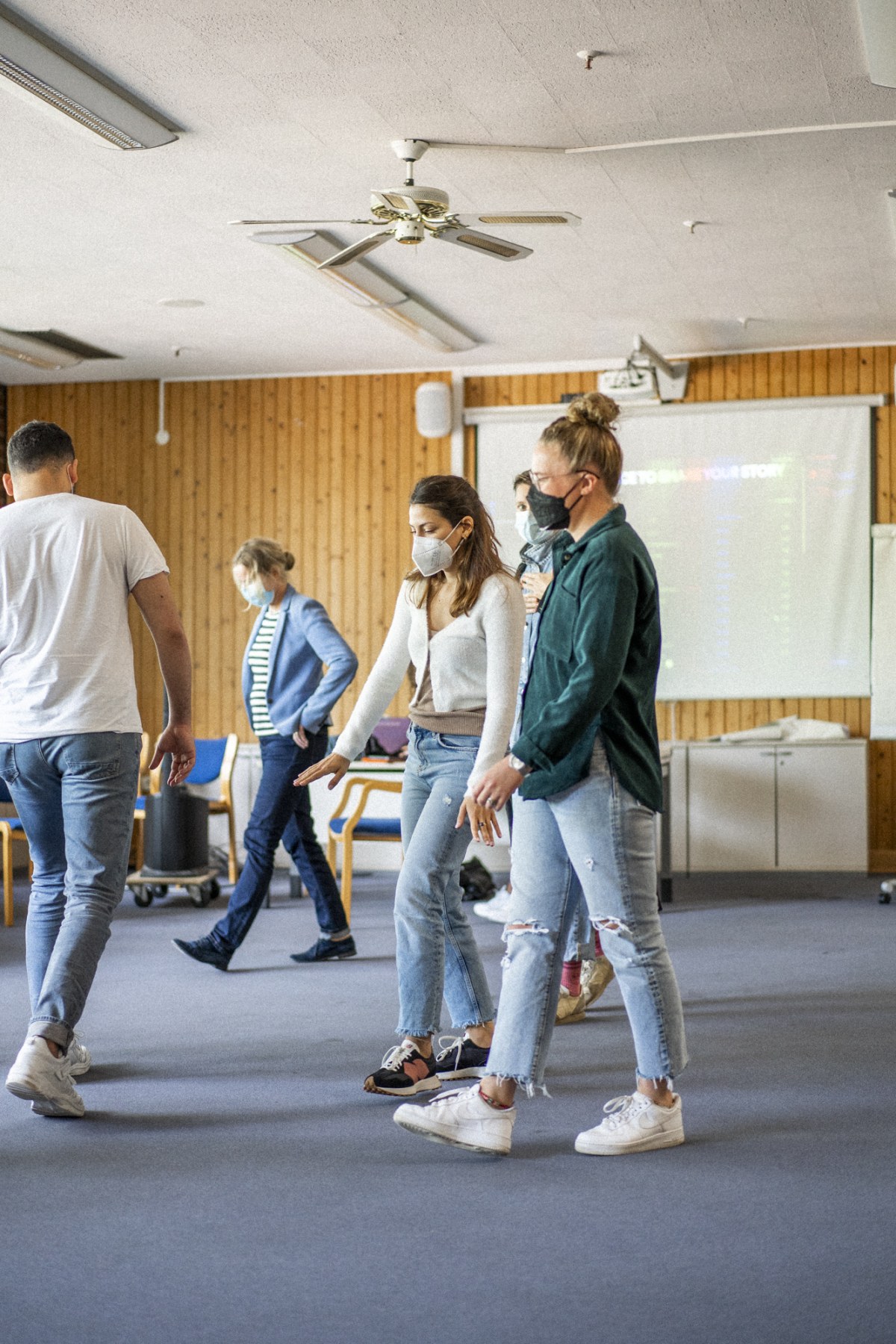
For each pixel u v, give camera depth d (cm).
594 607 272
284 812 525
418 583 339
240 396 974
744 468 902
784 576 897
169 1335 207
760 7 435
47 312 804
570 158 562
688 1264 234
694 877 855
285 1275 230
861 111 516
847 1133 311
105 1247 244
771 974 522
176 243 670
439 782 334
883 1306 216
